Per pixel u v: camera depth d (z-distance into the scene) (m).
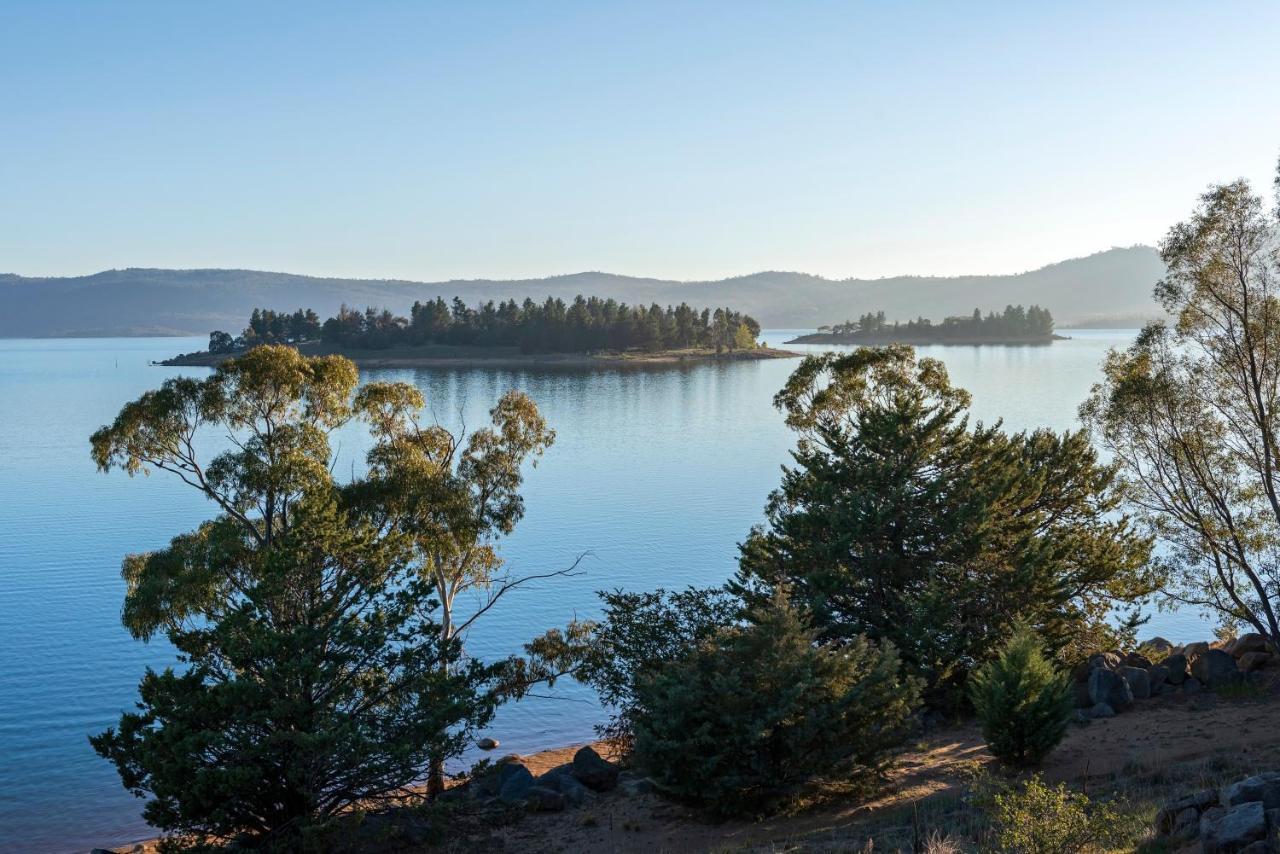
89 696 47.94
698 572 70.25
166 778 23.95
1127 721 33.50
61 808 37.06
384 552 30.14
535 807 30.52
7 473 120.56
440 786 33.66
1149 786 24.95
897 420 39.72
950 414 40.75
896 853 20.88
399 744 25.97
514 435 42.88
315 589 28.20
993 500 38.03
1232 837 16.78
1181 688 36.53
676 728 26.55
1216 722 31.80
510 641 56.28
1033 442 47.56
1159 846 18.67
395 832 26.72
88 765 40.66
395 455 39.88
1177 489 37.84
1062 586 37.66
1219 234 35.41
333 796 27.00
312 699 26.02
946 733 35.28
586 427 163.25
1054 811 17.88
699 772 25.94
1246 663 36.94
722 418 176.00
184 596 32.88
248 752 24.67
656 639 34.38
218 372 40.03
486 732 45.97
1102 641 42.31
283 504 38.09
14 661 52.47
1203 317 36.59
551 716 48.12
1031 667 29.28
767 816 27.11
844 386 58.53
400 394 42.97
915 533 37.28
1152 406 36.81
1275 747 27.70
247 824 25.80
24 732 43.75
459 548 39.62
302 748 24.69
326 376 41.25
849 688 26.44
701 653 27.84
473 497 41.34
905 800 27.03
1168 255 36.72
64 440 151.75
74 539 82.12
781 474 114.88
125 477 117.94
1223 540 36.97
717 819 27.48
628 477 113.44
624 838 26.97
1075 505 46.31
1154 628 59.53
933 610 34.88
